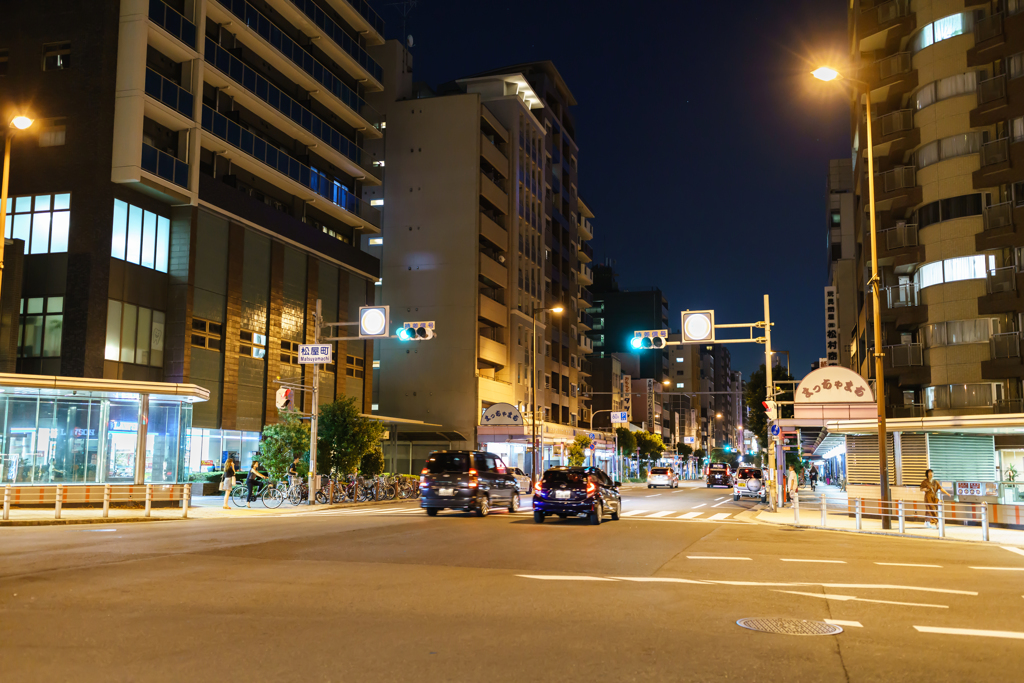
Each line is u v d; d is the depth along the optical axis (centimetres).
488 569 1238
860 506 2300
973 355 3850
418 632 769
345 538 1703
